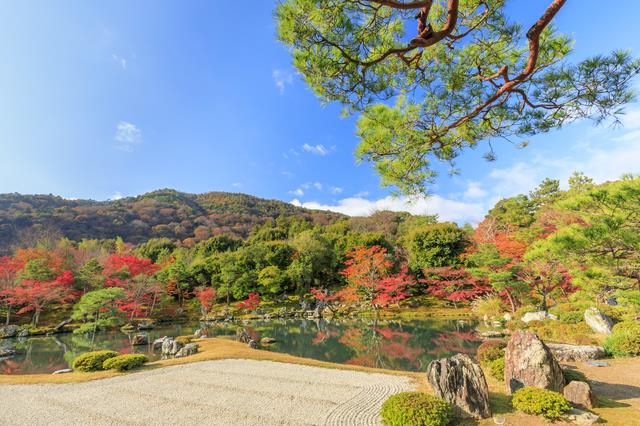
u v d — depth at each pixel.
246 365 11.80
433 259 34.69
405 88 5.60
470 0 4.82
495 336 18.20
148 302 34.06
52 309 30.20
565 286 21.45
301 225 62.22
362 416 6.86
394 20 4.76
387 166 5.90
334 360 14.65
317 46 4.55
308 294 37.44
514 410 6.87
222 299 39.38
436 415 5.90
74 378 10.62
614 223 5.79
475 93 5.43
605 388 8.27
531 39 4.25
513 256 23.23
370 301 31.75
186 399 8.25
